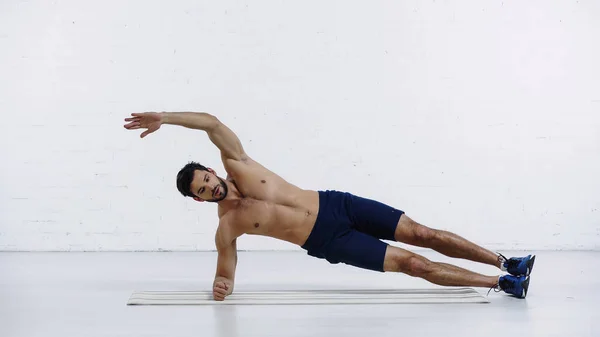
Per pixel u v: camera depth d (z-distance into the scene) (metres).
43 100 6.07
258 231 3.94
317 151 6.16
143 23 6.08
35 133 6.08
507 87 6.15
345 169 6.15
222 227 3.92
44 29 6.06
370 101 6.13
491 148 6.17
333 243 3.93
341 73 6.13
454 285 3.92
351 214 3.96
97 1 6.07
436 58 6.13
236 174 3.93
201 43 6.11
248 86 6.12
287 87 6.13
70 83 6.07
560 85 6.17
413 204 6.16
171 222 6.16
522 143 6.17
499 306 3.69
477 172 6.17
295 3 6.11
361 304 3.76
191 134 6.14
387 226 3.96
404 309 3.62
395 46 6.13
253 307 3.70
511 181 6.19
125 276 4.83
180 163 6.14
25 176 6.08
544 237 6.20
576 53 6.16
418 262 3.90
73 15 6.07
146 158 6.13
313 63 6.12
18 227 6.10
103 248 6.14
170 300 3.87
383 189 6.15
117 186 6.12
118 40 6.08
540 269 5.07
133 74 6.09
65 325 3.29
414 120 6.15
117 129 6.10
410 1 6.12
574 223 6.21
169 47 6.09
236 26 6.11
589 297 3.95
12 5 6.04
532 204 6.20
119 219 6.14
